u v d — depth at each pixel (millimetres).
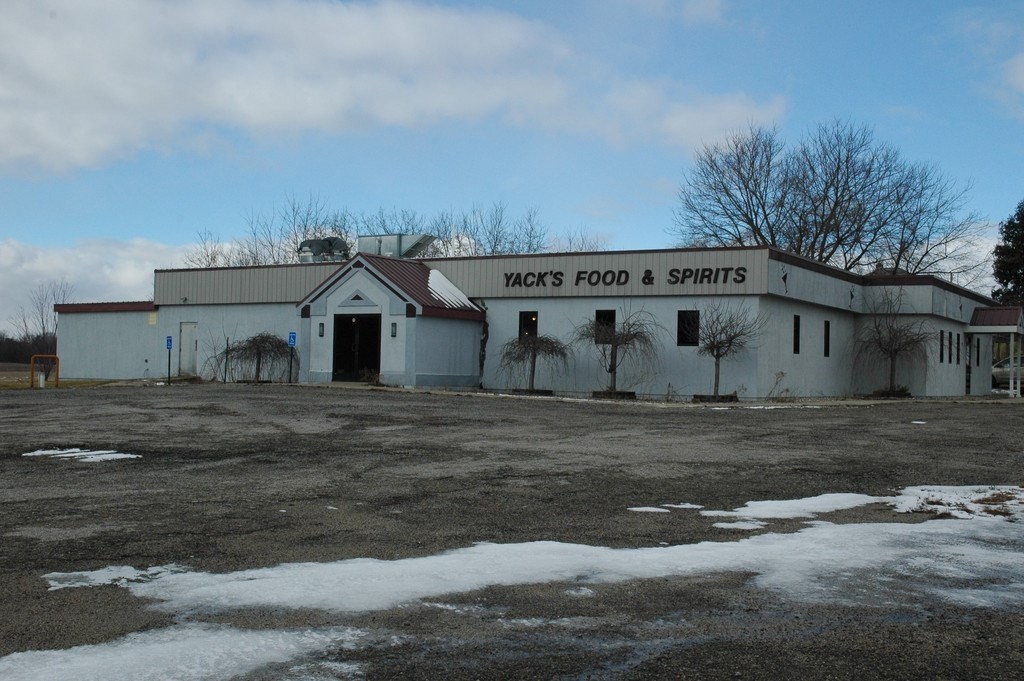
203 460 12398
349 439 14969
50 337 76312
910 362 35938
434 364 31281
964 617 5562
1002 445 15438
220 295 36906
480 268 33094
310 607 5562
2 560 6730
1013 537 7934
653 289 30062
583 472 11625
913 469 12438
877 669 4668
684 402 27531
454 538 7695
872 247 54875
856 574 6555
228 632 5082
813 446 14836
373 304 31484
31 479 10695
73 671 4457
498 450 13750
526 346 30562
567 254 31516
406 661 4695
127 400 22797
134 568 6504
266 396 24656
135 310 39031
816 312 33062
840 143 55406
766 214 55938
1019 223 73625
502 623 5336
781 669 4652
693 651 4910
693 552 7172
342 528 8055
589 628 5273
